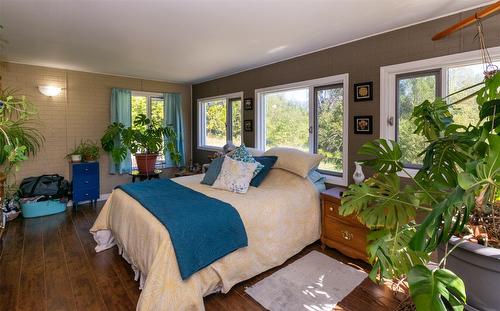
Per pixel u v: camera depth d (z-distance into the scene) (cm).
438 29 223
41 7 204
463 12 211
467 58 209
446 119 162
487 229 139
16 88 376
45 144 404
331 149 315
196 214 191
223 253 187
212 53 325
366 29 250
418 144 247
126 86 473
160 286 157
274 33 259
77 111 430
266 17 222
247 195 246
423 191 151
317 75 315
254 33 258
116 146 454
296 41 281
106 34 259
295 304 187
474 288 126
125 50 312
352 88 283
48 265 239
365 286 207
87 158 423
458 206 108
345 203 174
